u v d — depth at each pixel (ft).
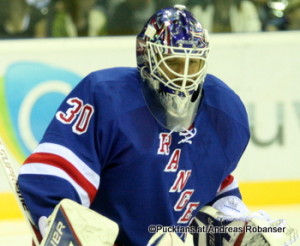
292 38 51.88
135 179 21.31
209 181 22.59
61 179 20.79
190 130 21.90
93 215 19.84
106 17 51.34
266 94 51.85
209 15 52.08
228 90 23.21
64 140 21.08
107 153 21.12
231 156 22.80
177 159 21.74
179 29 20.99
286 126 51.96
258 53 51.72
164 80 21.17
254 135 51.72
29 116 49.08
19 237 42.50
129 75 21.84
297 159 51.85
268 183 51.47
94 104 21.11
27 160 21.40
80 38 50.03
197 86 21.56
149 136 21.29
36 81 49.29
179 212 22.29
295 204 51.31
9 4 49.90
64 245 19.52
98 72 21.83
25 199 21.09
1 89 48.85
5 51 48.93
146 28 21.68
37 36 50.60
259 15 52.75
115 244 22.25
